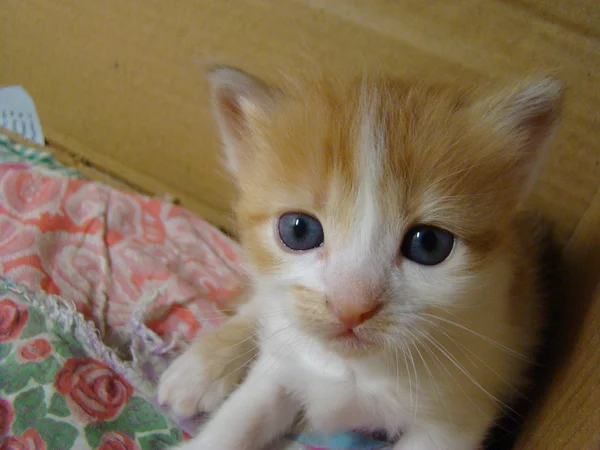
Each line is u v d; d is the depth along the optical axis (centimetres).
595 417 10
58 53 27
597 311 11
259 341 17
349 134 12
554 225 18
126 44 25
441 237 12
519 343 15
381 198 12
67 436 15
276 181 13
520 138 13
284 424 17
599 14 16
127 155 28
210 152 25
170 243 22
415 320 12
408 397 14
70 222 21
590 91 17
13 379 16
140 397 17
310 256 12
